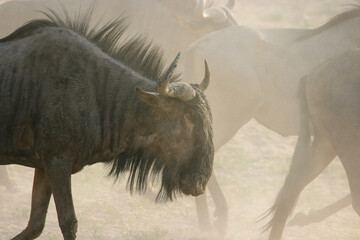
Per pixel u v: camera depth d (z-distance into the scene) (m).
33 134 18.16
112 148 18.73
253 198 31.56
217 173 35.81
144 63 19.48
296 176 22.94
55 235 23.27
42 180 19.39
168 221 27.31
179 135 18.08
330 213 25.53
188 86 17.52
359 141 21.95
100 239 23.67
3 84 18.20
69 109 17.95
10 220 25.34
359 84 21.89
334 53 28.59
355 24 28.81
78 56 18.50
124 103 18.52
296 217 25.84
